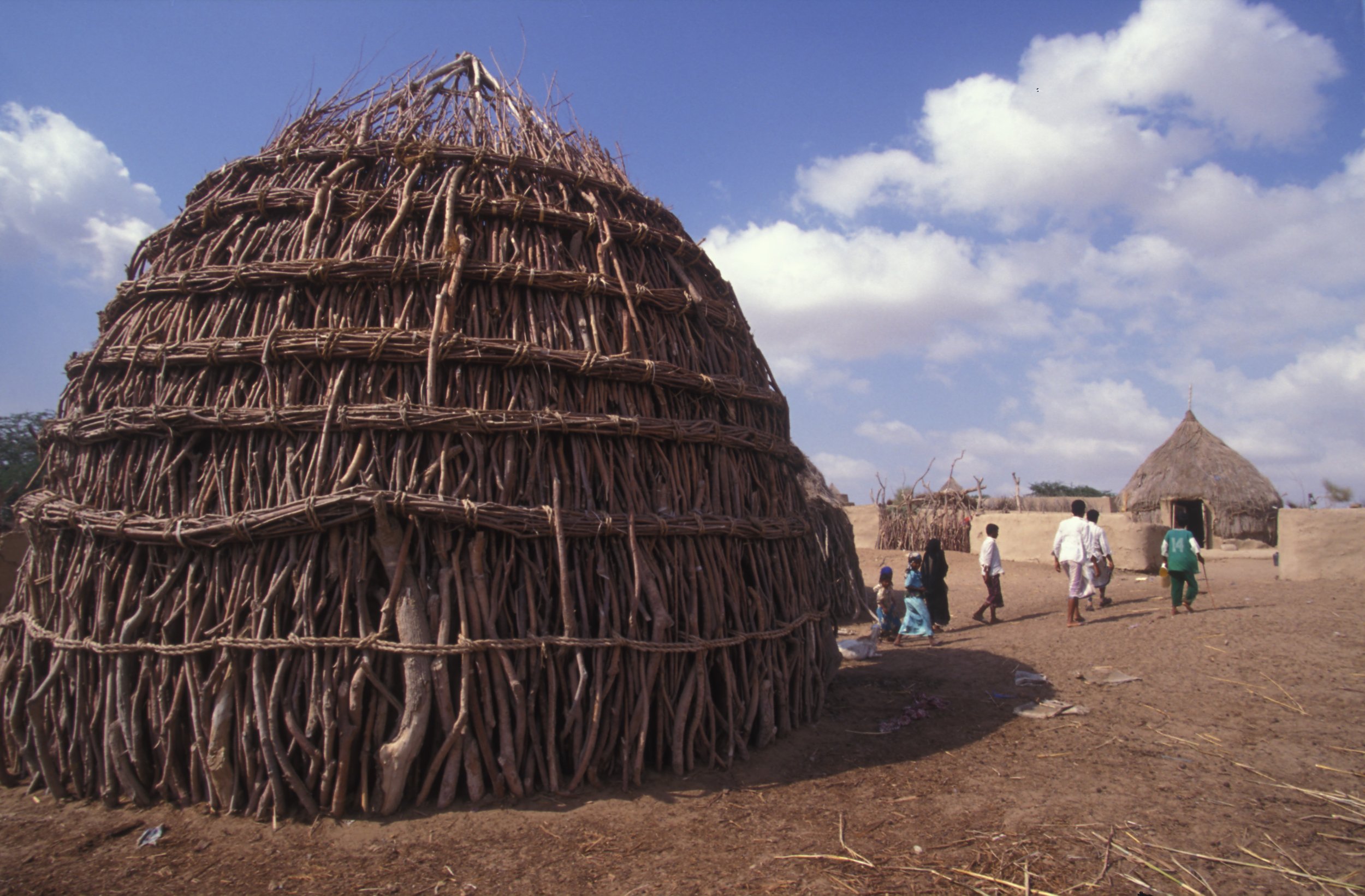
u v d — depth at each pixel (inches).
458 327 207.9
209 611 187.9
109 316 240.8
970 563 840.9
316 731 179.6
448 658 186.5
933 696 292.7
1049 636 397.4
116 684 189.3
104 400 215.3
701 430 228.7
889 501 1157.1
